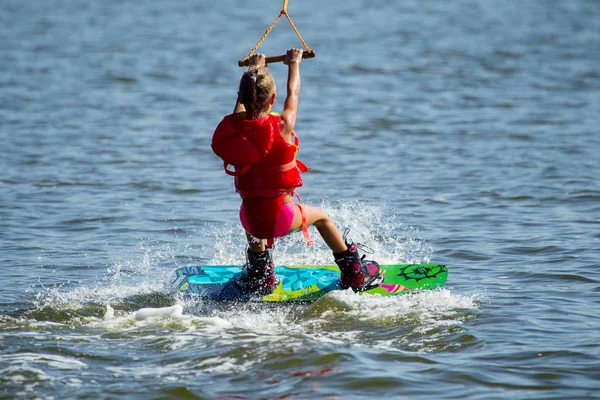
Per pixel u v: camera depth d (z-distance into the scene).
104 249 32.06
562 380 18.33
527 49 105.81
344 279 25.58
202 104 71.06
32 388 18.03
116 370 19.22
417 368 19.22
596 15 150.88
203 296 25.44
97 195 41.22
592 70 88.56
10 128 58.78
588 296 25.36
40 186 42.81
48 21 138.50
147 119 63.88
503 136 56.97
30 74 84.94
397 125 61.50
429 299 25.09
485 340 21.19
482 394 17.61
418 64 94.25
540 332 21.81
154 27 132.50
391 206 39.09
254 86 21.83
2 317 23.39
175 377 18.77
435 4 174.00
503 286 26.72
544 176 44.66
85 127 60.03
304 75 87.44
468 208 38.38
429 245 32.34
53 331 22.20
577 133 57.44
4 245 32.22
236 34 124.12
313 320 23.39
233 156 22.23
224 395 17.77
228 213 38.16
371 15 151.25
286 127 22.47
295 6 168.62
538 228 34.47
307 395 17.72
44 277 28.14
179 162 49.56
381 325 22.77
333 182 44.31
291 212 23.30
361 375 18.70
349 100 72.75
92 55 100.31
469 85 80.69
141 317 23.36
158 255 31.38
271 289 25.62
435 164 48.62
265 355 20.12
